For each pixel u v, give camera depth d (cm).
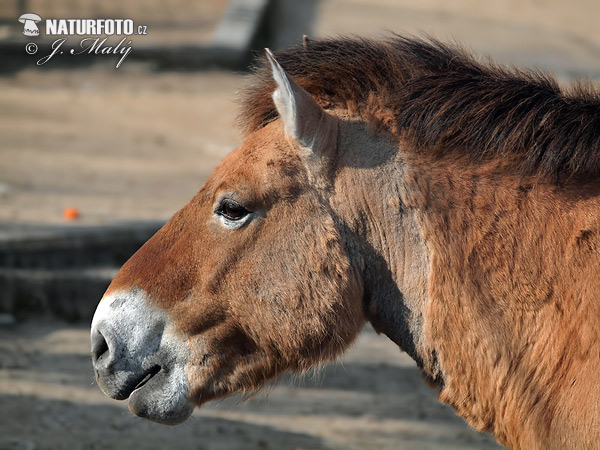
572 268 1137
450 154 1209
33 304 2759
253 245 1231
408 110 1222
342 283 1220
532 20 8781
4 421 1942
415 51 1302
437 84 1231
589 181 1177
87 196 3478
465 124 1202
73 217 3123
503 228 1173
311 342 1234
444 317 1190
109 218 3142
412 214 1211
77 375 2319
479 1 9462
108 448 1862
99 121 4922
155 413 1263
